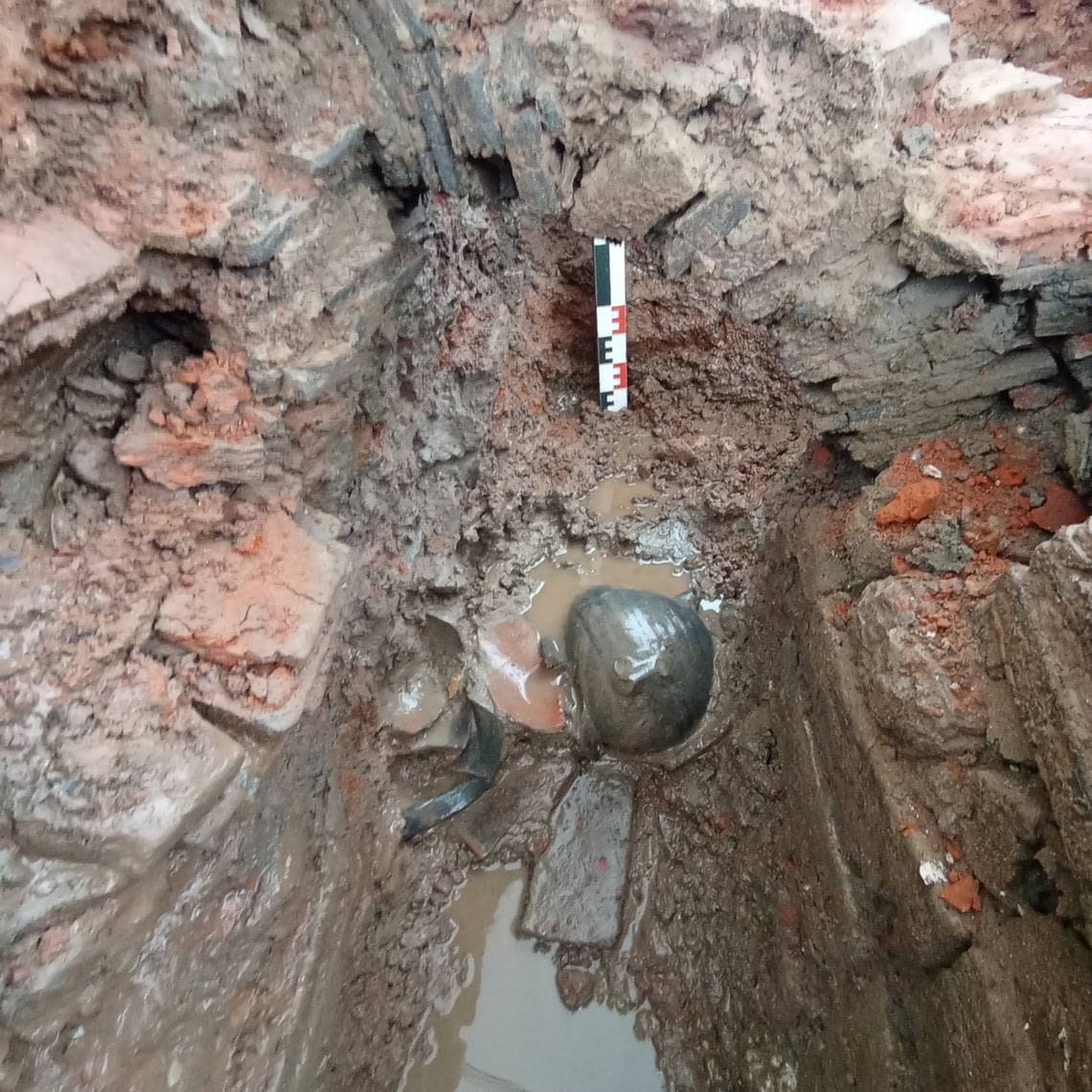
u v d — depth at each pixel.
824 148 0.95
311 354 0.81
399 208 0.98
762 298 1.06
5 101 0.64
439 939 1.11
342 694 0.98
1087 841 0.62
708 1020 1.05
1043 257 0.89
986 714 0.77
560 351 1.36
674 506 1.34
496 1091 1.03
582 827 1.17
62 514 0.72
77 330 0.65
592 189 1.00
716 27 0.89
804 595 1.07
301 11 0.81
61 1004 0.60
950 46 1.25
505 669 1.19
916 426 1.06
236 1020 0.77
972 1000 0.73
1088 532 0.67
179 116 0.73
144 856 0.63
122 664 0.69
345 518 0.98
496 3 0.87
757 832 1.11
